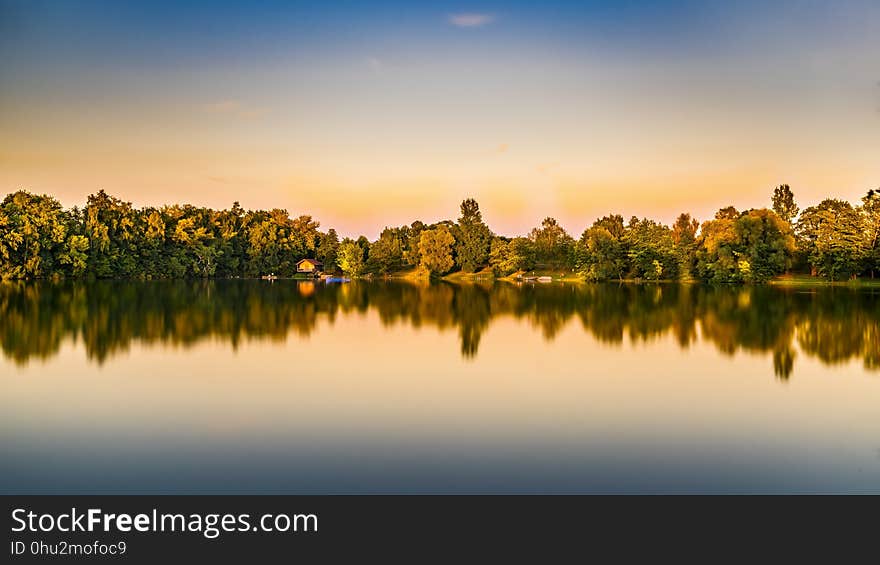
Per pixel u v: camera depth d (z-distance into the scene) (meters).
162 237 144.12
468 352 39.72
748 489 18.05
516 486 18.20
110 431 22.67
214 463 19.66
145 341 42.22
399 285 130.00
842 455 20.66
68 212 127.62
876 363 35.78
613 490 17.94
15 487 17.94
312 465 19.59
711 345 42.50
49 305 65.69
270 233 175.00
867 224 111.56
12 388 28.83
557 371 33.62
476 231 166.00
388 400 27.25
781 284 113.75
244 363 35.22
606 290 105.38
